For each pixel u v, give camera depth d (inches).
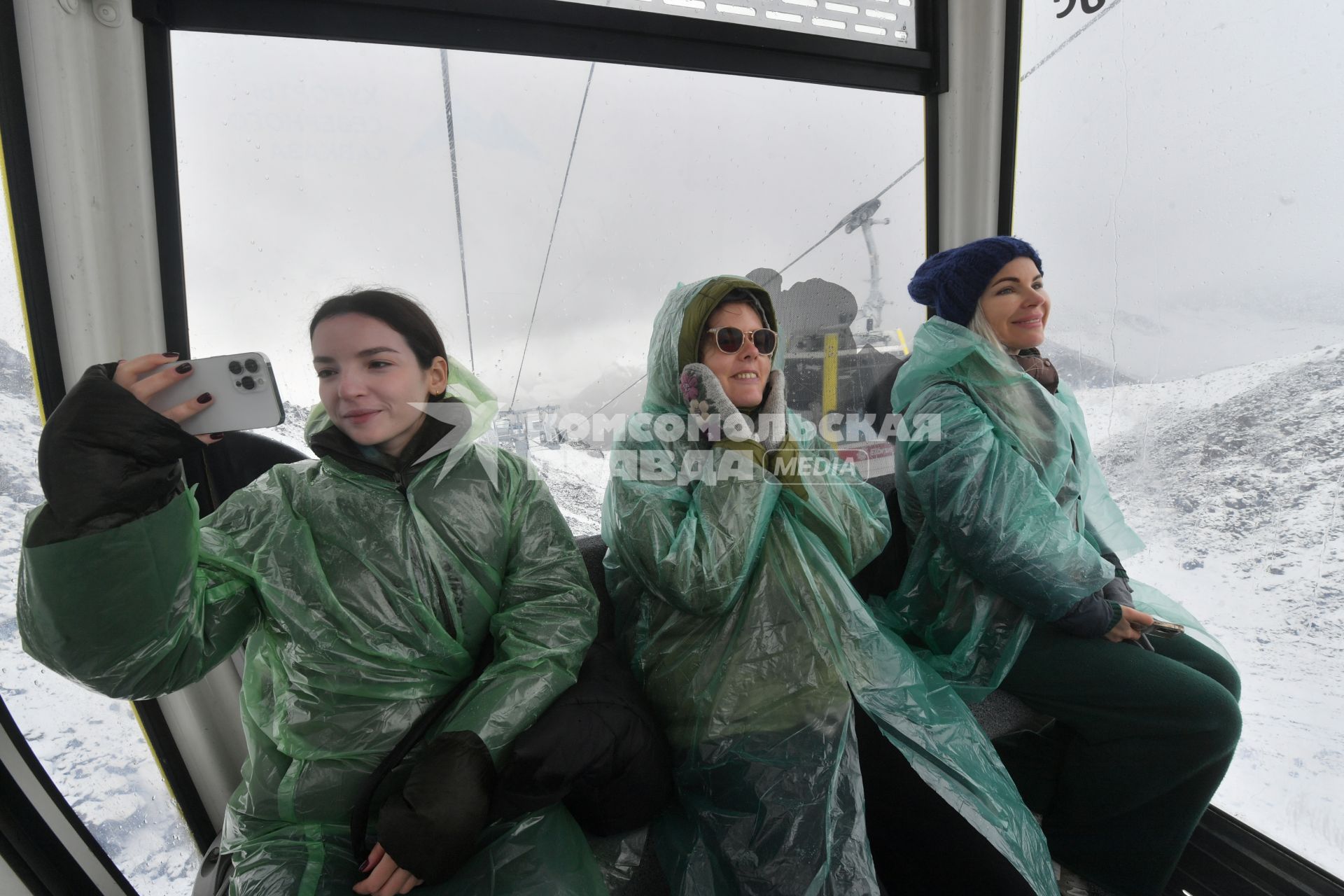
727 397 44.3
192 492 29.7
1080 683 46.8
